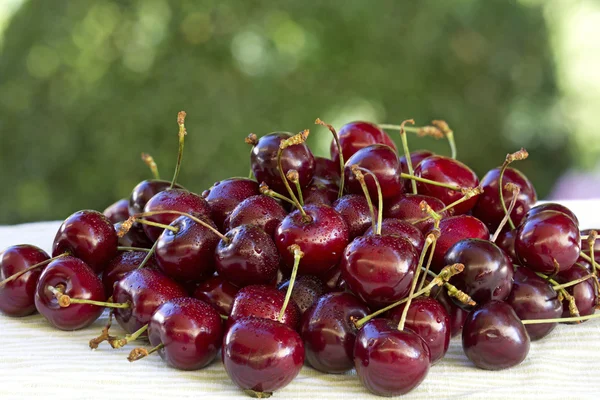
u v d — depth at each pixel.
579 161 1.43
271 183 0.46
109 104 1.26
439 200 0.46
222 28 1.31
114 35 1.31
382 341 0.38
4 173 1.28
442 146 1.32
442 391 0.39
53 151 1.26
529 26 1.39
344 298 0.40
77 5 1.31
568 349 0.42
